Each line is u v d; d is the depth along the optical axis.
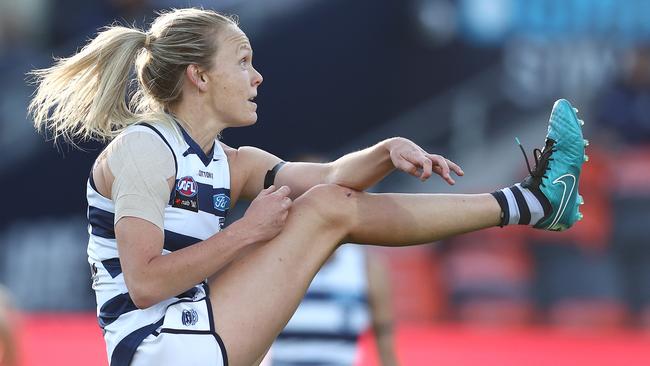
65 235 37.47
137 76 14.95
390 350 19.00
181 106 14.68
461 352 27.38
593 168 36.88
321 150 42.41
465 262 35.56
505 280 35.25
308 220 14.49
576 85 43.03
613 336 31.30
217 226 14.67
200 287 14.41
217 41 14.59
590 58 42.94
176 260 13.59
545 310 35.00
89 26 41.38
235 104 14.63
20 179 39.16
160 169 13.91
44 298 36.34
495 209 15.04
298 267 14.35
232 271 14.43
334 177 15.16
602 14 42.94
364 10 43.16
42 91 14.94
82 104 14.79
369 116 43.00
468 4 43.38
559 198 15.20
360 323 18.77
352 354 18.75
